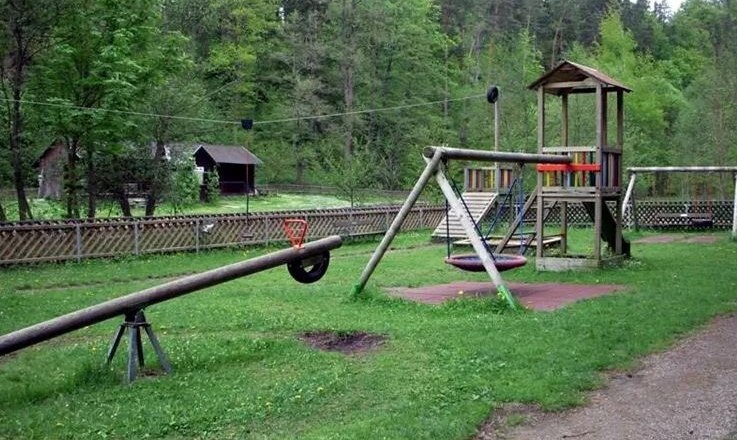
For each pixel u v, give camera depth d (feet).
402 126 179.01
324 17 198.80
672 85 169.37
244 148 171.22
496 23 221.05
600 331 26.48
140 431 17.29
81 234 56.49
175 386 20.93
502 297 31.78
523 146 109.09
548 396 19.44
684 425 17.54
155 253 60.75
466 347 24.44
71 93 66.39
